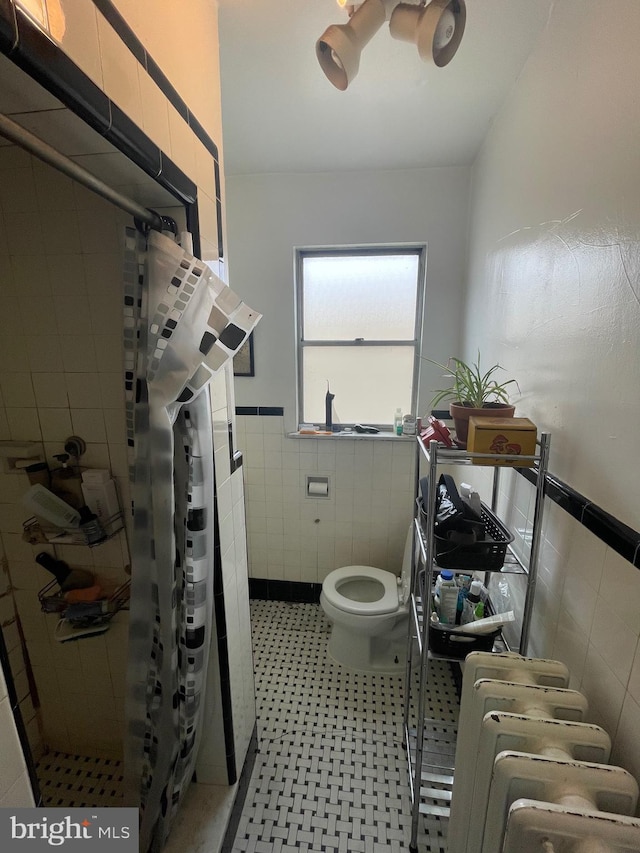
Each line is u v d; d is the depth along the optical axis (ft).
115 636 4.33
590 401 2.84
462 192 6.39
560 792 2.06
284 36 3.75
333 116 5.01
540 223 3.70
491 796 2.27
